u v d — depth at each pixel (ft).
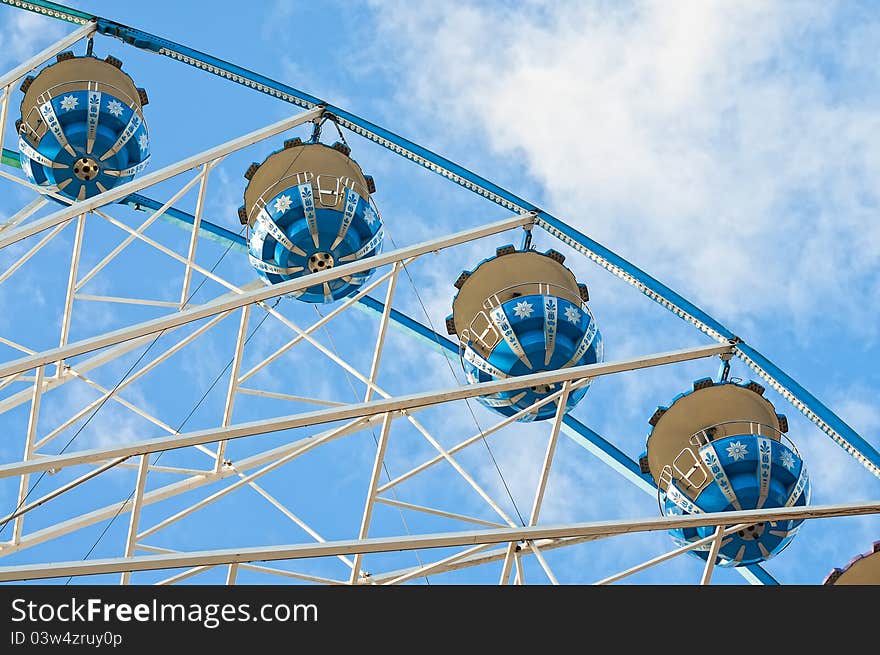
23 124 90.84
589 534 62.85
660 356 78.48
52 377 86.07
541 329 82.89
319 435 87.10
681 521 64.95
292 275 85.97
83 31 90.02
